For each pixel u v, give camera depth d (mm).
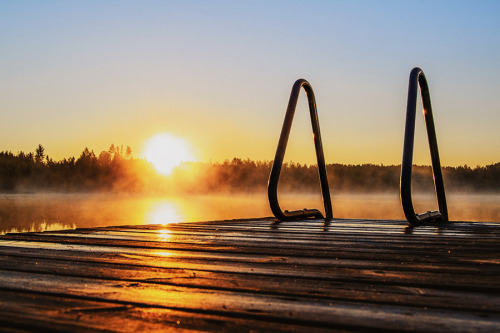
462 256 2270
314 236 3227
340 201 64750
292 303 1341
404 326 1135
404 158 4297
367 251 2434
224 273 1781
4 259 2076
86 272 1775
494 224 4684
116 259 2094
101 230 3645
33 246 2543
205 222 4602
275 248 2535
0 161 93812
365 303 1351
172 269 1855
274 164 4820
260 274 1765
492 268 1916
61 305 1299
